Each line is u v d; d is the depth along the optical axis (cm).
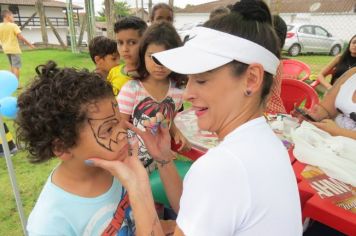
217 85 80
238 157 74
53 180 102
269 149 79
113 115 98
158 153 131
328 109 242
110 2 963
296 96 301
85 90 92
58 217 97
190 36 92
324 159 152
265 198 74
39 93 90
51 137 91
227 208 72
